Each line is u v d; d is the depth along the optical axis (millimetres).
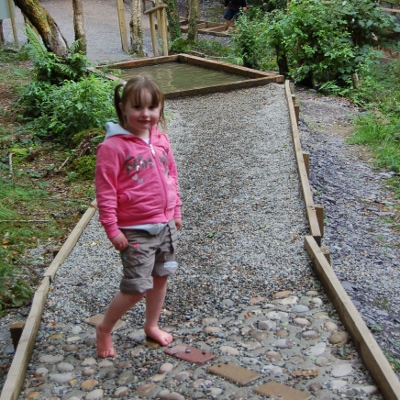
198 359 2201
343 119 6457
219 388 2035
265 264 2900
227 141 4953
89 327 2475
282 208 3562
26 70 7875
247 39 8273
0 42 9531
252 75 7172
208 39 11477
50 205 4141
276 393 1980
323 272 2645
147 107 2086
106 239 3303
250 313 2492
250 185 3988
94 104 5312
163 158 2172
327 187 4652
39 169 4812
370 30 8039
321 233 3420
